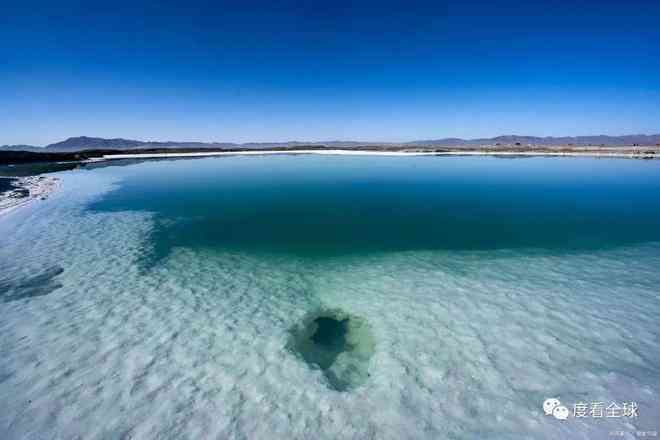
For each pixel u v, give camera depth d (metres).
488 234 15.54
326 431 5.18
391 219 18.77
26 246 13.41
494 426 5.20
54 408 5.55
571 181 33.09
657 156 60.75
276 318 8.35
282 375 6.38
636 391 5.76
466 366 6.50
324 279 10.72
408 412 5.50
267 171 46.38
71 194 25.69
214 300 9.24
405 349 7.07
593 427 5.10
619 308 8.39
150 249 13.47
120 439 5.02
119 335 7.52
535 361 6.57
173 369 6.47
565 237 14.85
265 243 14.52
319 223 18.02
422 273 10.97
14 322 8.00
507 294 9.28
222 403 5.69
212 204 23.09
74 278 10.51
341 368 6.73
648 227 16.33
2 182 30.42
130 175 39.84
